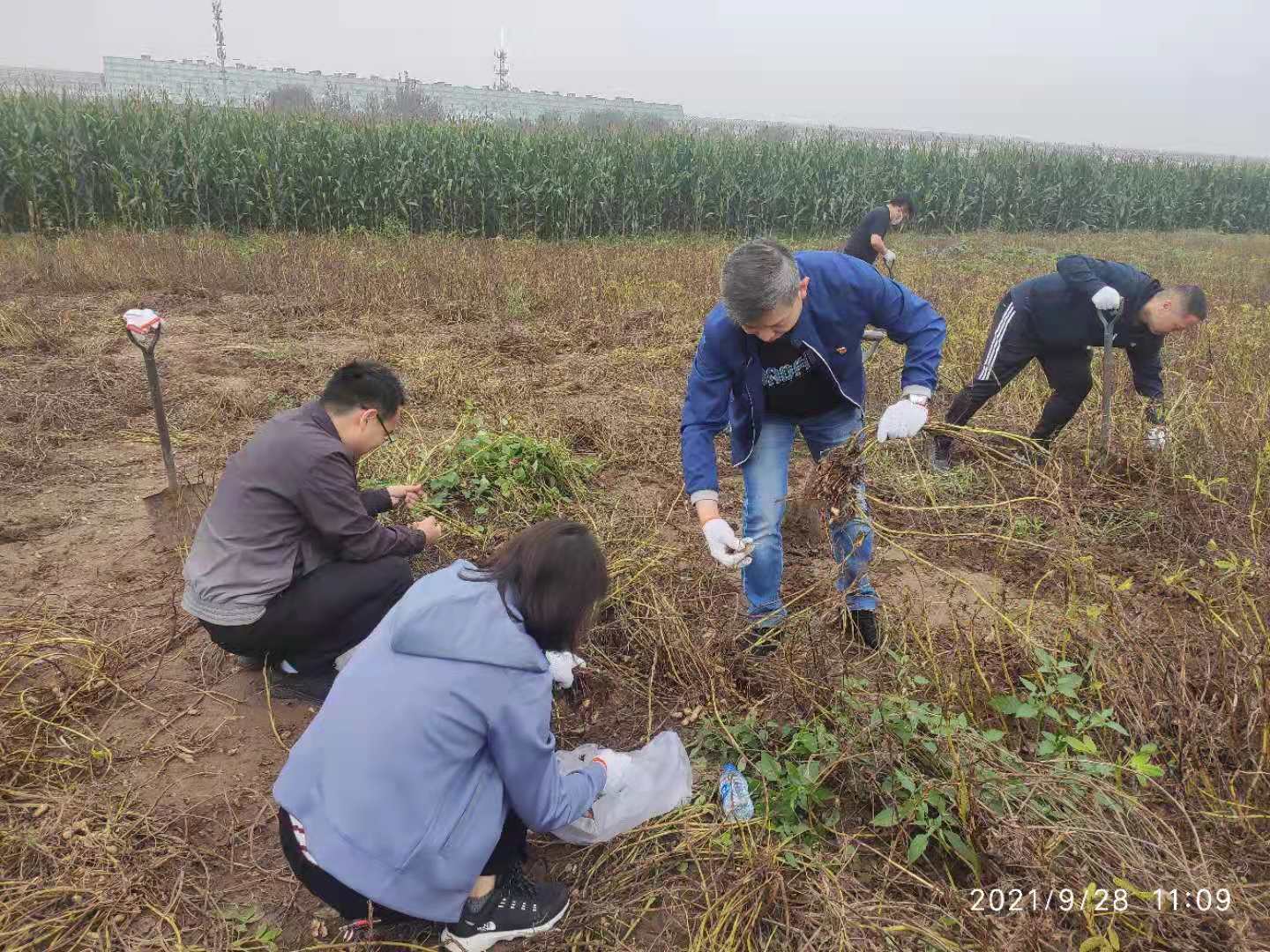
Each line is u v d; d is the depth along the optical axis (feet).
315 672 10.34
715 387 9.81
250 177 50.83
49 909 7.52
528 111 163.53
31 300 27.25
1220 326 25.25
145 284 31.22
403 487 12.09
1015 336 15.76
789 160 66.80
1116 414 18.04
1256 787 8.18
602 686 10.47
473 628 6.31
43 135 47.06
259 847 8.32
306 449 9.41
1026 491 14.84
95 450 17.06
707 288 33.24
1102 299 14.56
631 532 14.02
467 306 28.99
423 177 54.95
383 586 10.02
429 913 6.44
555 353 24.99
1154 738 8.89
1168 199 79.05
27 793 8.60
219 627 9.64
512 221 57.57
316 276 32.19
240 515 9.50
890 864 7.61
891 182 70.08
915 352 9.85
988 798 7.93
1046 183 75.61
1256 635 9.78
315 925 7.54
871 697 8.96
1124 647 9.70
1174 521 13.73
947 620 11.51
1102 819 7.56
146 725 9.83
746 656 10.55
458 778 6.37
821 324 9.41
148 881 7.84
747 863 7.67
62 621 11.43
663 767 8.59
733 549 9.25
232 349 23.79
